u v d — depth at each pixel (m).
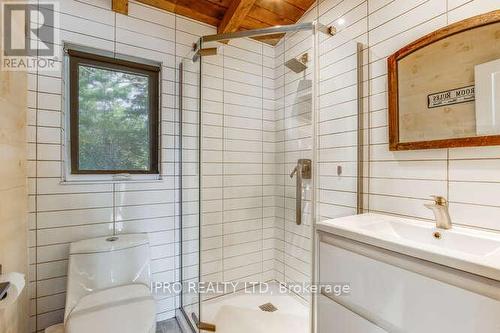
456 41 1.03
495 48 0.92
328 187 1.60
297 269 1.83
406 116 1.20
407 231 1.09
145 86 1.73
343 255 0.97
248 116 2.00
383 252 0.84
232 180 1.96
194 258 1.80
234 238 1.96
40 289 1.35
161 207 1.71
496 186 0.94
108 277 1.37
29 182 1.32
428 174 1.14
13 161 1.09
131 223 1.61
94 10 1.50
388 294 0.82
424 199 1.15
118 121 1.65
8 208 1.03
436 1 1.10
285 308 1.77
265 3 1.77
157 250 1.70
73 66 1.51
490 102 0.93
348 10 1.50
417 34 1.17
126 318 1.12
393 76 1.24
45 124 1.36
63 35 1.41
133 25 1.63
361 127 1.42
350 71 1.46
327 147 1.61
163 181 1.72
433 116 1.10
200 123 1.83
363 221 1.13
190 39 1.84
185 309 1.75
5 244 0.99
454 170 1.05
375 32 1.35
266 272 2.06
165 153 1.73
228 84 1.91
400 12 1.23
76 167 1.52
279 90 1.99
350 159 1.46
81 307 1.18
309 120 1.73
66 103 1.49
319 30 1.58
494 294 0.61
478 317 0.63
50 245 1.38
